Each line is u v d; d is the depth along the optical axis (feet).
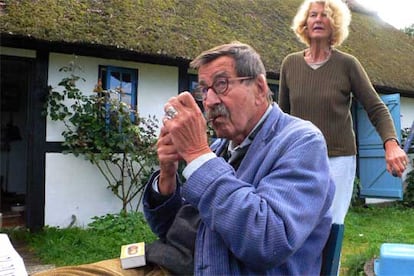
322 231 4.66
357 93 7.83
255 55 4.90
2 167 26.76
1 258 5.05
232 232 4.02
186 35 22.21
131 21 21.06
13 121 27.07
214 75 4.74
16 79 26.78
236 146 5.26
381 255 6.12
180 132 4.30
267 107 4.99
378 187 28.17
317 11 7.84
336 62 7.86
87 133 19.24
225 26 25.35
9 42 17.63
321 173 4.40
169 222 5.75
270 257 3.97
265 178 4.40
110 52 19.52
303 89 8.02
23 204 22.76
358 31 36.42
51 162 18.90
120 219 18.65
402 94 31.83
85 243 16.12
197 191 4.18
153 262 5.38
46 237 16.85
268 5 31.58
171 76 22.07
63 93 19.06
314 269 4.71
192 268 5.08
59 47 18.81
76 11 19.83
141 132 20.30
